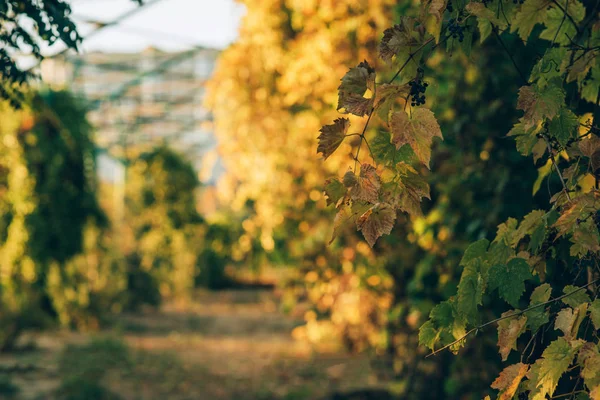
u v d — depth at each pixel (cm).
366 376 749
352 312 788
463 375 383
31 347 961
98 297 1210
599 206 152
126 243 1680
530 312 158
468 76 365
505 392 154
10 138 929
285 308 724
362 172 149
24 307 984
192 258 1794
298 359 903
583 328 169
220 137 886
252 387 771
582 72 177
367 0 611
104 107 1518
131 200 1716
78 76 1371
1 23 234
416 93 152
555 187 297
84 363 824
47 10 231
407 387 461
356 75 149
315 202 705
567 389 189
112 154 1717
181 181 1728
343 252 628
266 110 807
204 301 1698
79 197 1045
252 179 822
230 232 1744
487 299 332
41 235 983
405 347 482
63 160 989
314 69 659
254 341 1103
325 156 149
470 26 189
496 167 350
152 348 1015
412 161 152
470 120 365
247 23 787
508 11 175
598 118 192
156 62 1388
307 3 662
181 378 808
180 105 1544
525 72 301
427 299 399
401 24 157
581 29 191
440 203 381
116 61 1369
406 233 470
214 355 967
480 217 355
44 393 720
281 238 725
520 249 187
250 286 2012
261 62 817
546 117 161
